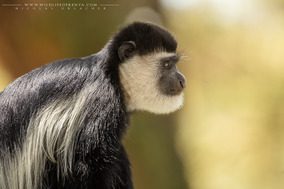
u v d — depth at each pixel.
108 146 5.43
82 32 12.71
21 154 5.23
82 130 5.24
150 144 13.52
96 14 12.85
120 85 6.39
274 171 15.77
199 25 20.14
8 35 12.03
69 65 5.83
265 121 17.22
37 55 12.45
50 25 12.35
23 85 5.62
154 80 6.75
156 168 13.47
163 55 6.87
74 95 5.48
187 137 16.98
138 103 6.82
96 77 5.75
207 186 15.36
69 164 5.15
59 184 5.26
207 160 16.11
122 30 6.73
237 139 16.86
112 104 5.66
